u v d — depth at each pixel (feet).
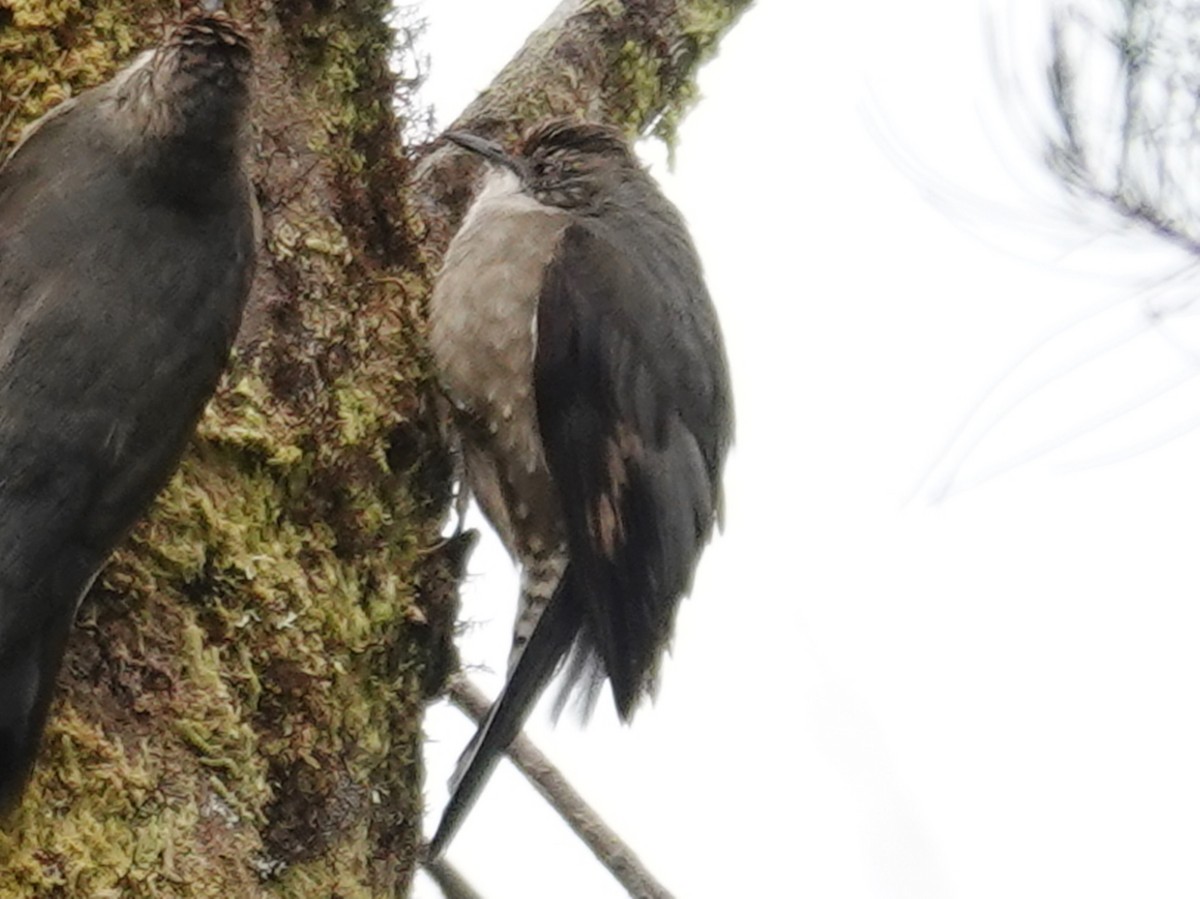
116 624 25.04
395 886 27.78
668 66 38.47
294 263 28.32
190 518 25.96
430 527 30.27
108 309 24.90
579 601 35.24
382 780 27.76
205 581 25.98
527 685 34.19
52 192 25.58
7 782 22.74
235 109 25.57
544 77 37.40
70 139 26.03
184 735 24.95
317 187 29.14
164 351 25.03
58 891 23.35
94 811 23.95
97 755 24.16
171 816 24.47
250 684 25.89
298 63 29.37
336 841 26.37
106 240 25.25
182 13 28.17
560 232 35.73
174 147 25.43
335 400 28.19
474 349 34.83
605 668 34.99
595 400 35.42
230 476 26.68
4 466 23.98
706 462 36.14
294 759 26.13
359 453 28.32
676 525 35.53
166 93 25.48
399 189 30.58
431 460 31.04
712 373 36.47
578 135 36.94
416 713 28.66
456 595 29.86
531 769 33.32
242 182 26.20
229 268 25.81
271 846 25.75
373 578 28.09
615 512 35.37
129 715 24.76
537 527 36.24
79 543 24.11
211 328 25.50
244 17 28.76
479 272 35.04
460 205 36.40
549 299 35.19
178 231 25.50
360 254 29.78
